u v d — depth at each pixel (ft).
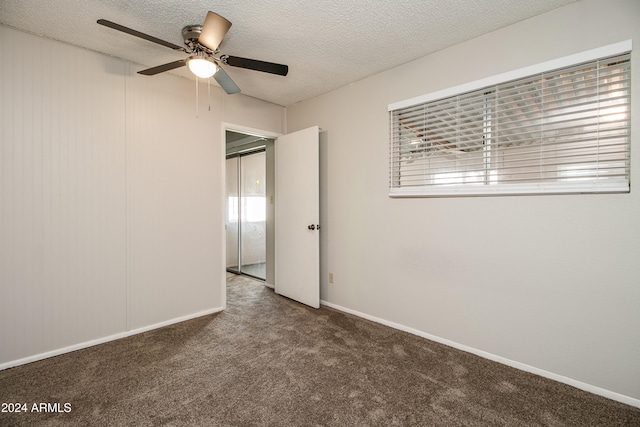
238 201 16.16
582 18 5.90
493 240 7.11
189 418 5.20
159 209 9.04
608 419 5.20
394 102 8.87
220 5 6.06
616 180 5.62
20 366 6.83
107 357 7.24
